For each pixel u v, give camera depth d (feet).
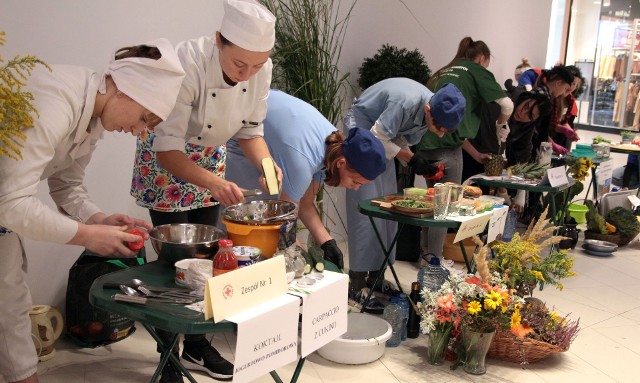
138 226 6.71
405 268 15.19
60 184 6.95
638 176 22.68
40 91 5.46
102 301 5.76
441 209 10.44
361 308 11.94
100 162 11.19
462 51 15.93
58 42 10.12
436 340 9.99
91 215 6.79
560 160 18.12
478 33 21.88
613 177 23.90
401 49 17.70
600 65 31.68
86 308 10.10
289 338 6.00
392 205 10.85
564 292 14.08
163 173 9.37
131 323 10.73
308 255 6.97
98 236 5.64
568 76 19.24
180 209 9.59
